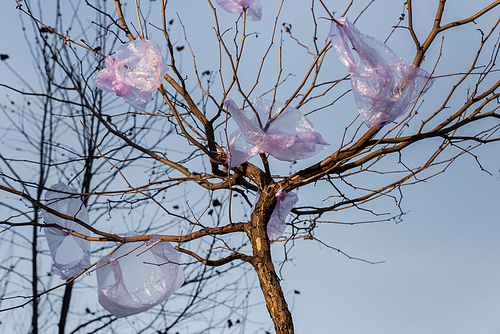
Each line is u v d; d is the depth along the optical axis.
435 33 2.62
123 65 2.82
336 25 2.56
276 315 2.70
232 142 2.81
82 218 3.38
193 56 3.12
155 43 2.86
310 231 3.75
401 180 3.17
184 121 3.29
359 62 2.55
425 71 2.57
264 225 3.11
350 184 3.41
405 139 2.91
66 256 3.24
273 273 2.89
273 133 2.72
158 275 2.97
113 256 3.03
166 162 3.36
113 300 2.84
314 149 2.75
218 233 3.18
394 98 2.52
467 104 2.83
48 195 3.34
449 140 3.02
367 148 3.10
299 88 2.91
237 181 3.49
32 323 5.09
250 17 2.99
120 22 3.48
